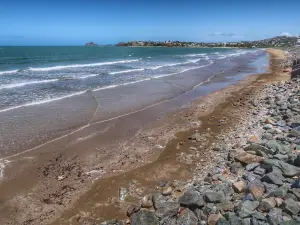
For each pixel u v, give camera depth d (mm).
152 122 10641
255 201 4605
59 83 17672
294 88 14758
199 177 6297
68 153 7773
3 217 5109
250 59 47906
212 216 4445
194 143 8438
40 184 6203
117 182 6309
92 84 17688
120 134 9320
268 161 5781
